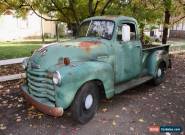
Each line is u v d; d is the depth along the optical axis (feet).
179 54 50.72
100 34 20.58
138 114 19.11
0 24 97.35
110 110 19.77
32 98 16.92
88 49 18.21
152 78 25.39
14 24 101.04
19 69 34.47
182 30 106.22
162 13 41.55
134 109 20.06
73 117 16.94
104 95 18.94
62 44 18.65
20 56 46.98
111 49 19.56
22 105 20.81
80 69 16.26
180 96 23.47
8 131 16.43
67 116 18.65
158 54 25.89
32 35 106.32
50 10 38.68
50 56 17.10
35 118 18.35
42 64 16.76
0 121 17.83
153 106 20.77
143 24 38.19
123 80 21.33
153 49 25.93
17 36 102.32
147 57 25.16
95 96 17.85
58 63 16.69
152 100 22.24
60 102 15.70
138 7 37.42
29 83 17.90
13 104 21.03
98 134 16.07
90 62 17.42
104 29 20.59
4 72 32.45
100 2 38.50
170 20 51.29
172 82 28.37
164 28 47.34
